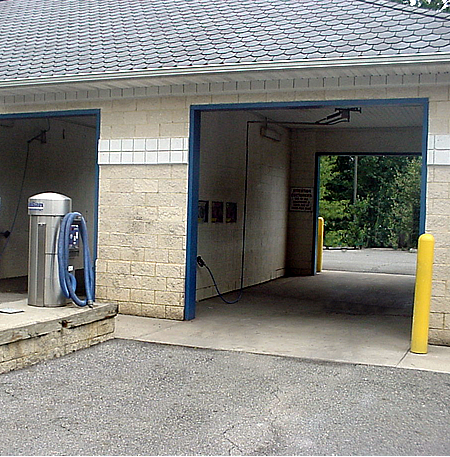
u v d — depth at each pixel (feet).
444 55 24.48
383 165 122.21
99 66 30.91
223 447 15.65
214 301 38.47
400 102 27.40
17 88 31.96
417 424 17.52
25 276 44.88
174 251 31.40
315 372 22.52
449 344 26.35
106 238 32.73
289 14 33.45
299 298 41.09
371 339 28.22
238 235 43.68
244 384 20.94
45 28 39.22
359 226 117.39
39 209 26.00
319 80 28.53
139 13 38.73
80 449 15.42
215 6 37.01
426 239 25.21
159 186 31.65
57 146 48.03
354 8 32.45
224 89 30.25
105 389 20.15
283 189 53.36
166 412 18.11
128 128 32.24
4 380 20.85
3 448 15.40
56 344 23.86
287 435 16.51
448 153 26.30
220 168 40.42
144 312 31.99
